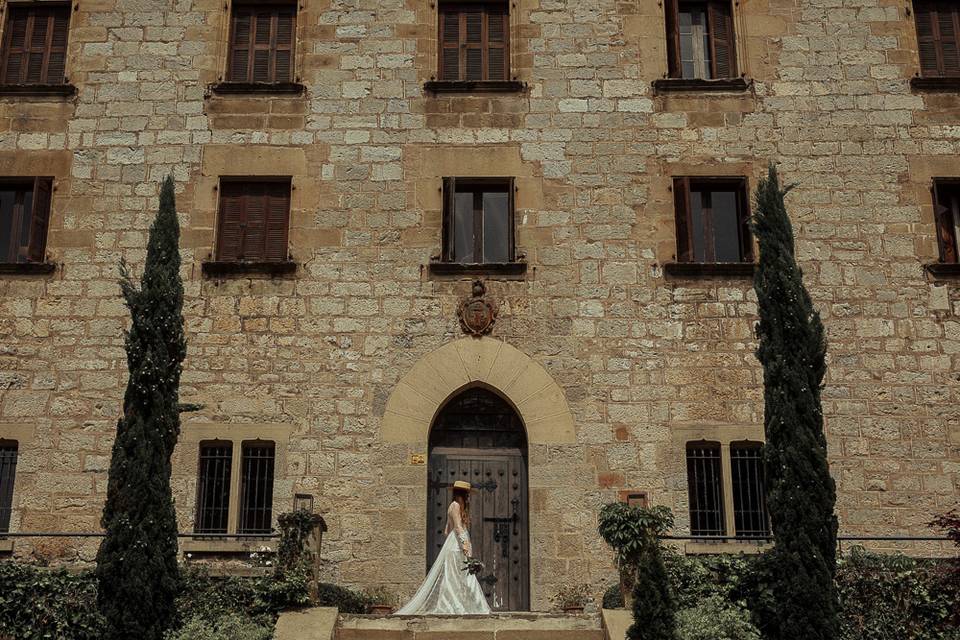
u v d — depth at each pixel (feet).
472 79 61.67
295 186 59.26
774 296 50.52
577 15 61.87
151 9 61.93
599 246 58.39
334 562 54.13
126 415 48.01
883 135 60.03
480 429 57.47
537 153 59.77
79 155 59.72
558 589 53.83
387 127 60.13
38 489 55.01
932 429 55.83
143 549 45.50
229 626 44.62
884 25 61.67
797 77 60.85
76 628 45.29
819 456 47.67
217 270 57.82
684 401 56.24
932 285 57.88
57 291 57.72
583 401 56.24
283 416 56.03
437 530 56.08
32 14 62.23
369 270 58.03
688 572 47.60
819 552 46.24
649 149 59.82
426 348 57.00
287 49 62.03
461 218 59.72
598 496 55.01
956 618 46.03
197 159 59.62
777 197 52.39
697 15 62.08
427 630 45.24
